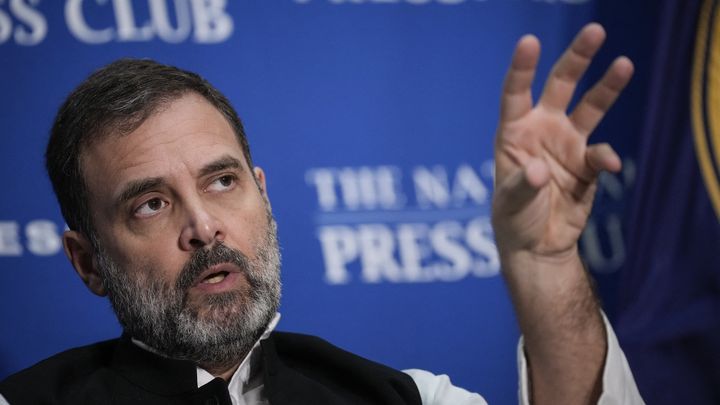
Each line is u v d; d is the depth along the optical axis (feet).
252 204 19.98
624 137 36.68
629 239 35.29
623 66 17.76
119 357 20.24
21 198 34.09
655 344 34.83
